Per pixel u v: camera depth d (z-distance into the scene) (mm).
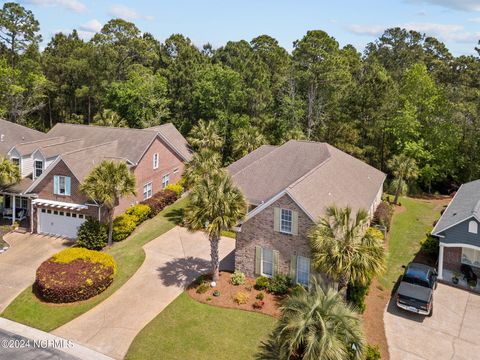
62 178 32969
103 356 19281
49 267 25469
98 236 30609
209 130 47281
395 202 43656
